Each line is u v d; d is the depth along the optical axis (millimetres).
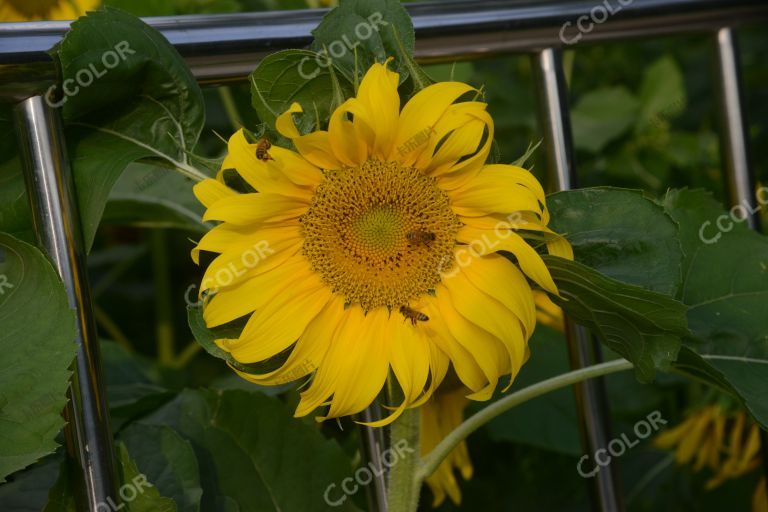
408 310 806
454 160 801
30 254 806
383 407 843
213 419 993
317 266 816
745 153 1003
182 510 899
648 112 1665
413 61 799
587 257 841
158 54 834
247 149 793
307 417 1035
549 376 1170
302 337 811
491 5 910
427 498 1201
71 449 821
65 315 804
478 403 1171
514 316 794
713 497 1294
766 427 862
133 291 1729
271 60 805
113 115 858
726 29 981
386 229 814
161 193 1160
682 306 794
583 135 1652
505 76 1824
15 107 821
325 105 821
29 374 798
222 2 1246
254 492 975
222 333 814
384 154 808
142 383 1158
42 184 817
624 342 844
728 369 926
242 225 800
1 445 792
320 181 810
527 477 1262
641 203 840
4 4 1103
